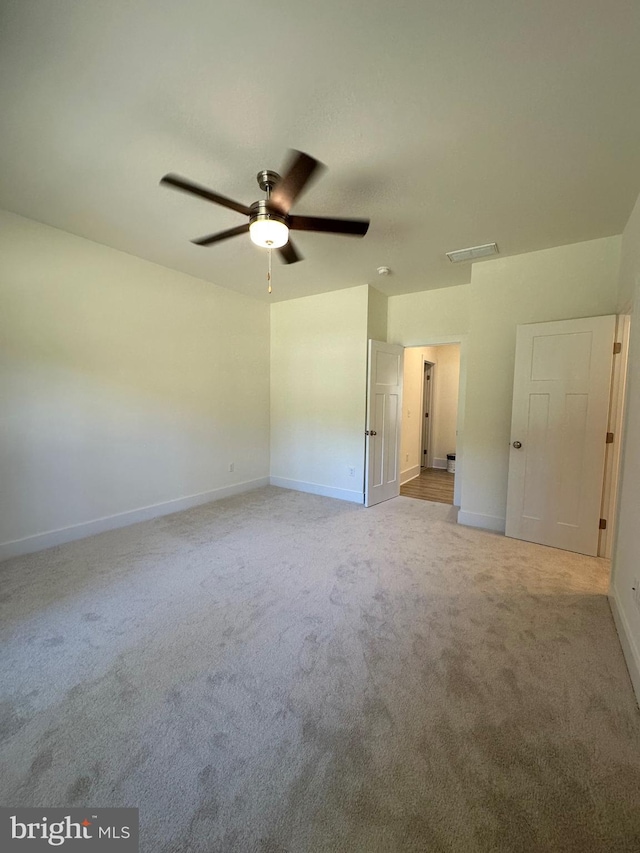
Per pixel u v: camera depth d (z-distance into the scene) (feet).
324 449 15.76
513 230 9.36
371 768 4.18
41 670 5.63
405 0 4.02
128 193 7.94
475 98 5.29
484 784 4.01
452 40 4.46
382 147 6.34
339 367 15.08
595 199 7.84
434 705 5.04
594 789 3.96
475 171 6.97
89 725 4.68
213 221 9.23
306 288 14.64
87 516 10.92
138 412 12.05
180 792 3.91
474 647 6.23
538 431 10.56
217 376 14.71
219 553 9.88
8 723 4.69
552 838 3.53
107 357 11.11
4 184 7.63
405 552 10.06
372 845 3.46
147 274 11.97
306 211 8.43
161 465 12.87
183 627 6.72
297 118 5.71
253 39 4.47
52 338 9.88
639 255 7.12
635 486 6.30
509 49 4.56
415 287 14.40
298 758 4.29
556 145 6.22
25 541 9.64
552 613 7.23
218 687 5.33
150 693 5.21
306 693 5.24
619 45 4.45
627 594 6.40
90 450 10.87
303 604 7.49
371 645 6.26
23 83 5.06
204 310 13.97
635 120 5.62
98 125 5.91
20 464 9.47
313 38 4.45
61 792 3.88
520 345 10.71
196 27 4.32
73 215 8.98
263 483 17.37
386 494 15.37
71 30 4.35
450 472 21.71
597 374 9.67
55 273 9.81
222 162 6.82
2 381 9.05
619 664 5.86
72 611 7.17
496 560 9.61
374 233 9.54
